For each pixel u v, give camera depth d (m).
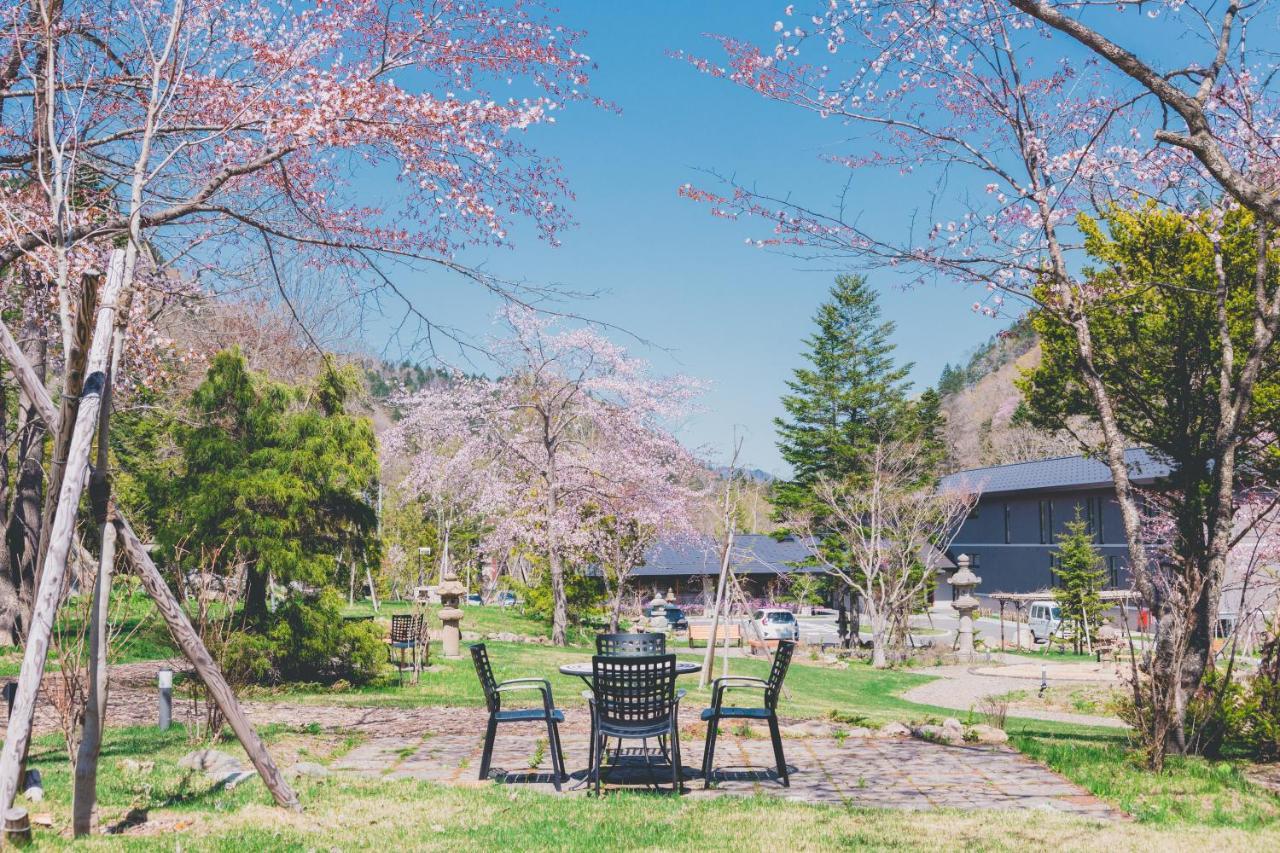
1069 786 7.79
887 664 33.00
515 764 8.74
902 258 10.20
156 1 9.29
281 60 9.60
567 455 32.81
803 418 49.00
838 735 10.38
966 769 8.52
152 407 14.68
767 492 50.34
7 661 16.41
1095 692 23.25
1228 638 11.98
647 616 47.66
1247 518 17.00
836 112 10.52
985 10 10.38
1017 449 77.19
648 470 32.38
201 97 9.80
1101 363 15.87
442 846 5.39
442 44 9.68
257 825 5.76
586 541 31.31
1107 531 46.00
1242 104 10.62
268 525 16.31
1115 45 6.71
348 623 17.39
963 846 5.58
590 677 8.00
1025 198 10.94
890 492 36.84
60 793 6.54
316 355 18.27
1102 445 17.34
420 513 40.41
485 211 9.83
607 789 7.53
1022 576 52.78
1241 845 5.75
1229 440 10.09
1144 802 7.11
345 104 9.08
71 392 5.39
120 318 5.82
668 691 7.43
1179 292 14.63
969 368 106.25
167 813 6.06
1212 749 9.77
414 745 9.84
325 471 17.19
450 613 22.55
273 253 9.98
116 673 16.36
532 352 30.17
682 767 8.62
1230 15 8.55
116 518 5.68
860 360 48.78
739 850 5.42
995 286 10.89
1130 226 15.02
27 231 8.99
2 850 4.95
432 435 30.78
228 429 17.33
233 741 9.45
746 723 11.40
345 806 6.44
